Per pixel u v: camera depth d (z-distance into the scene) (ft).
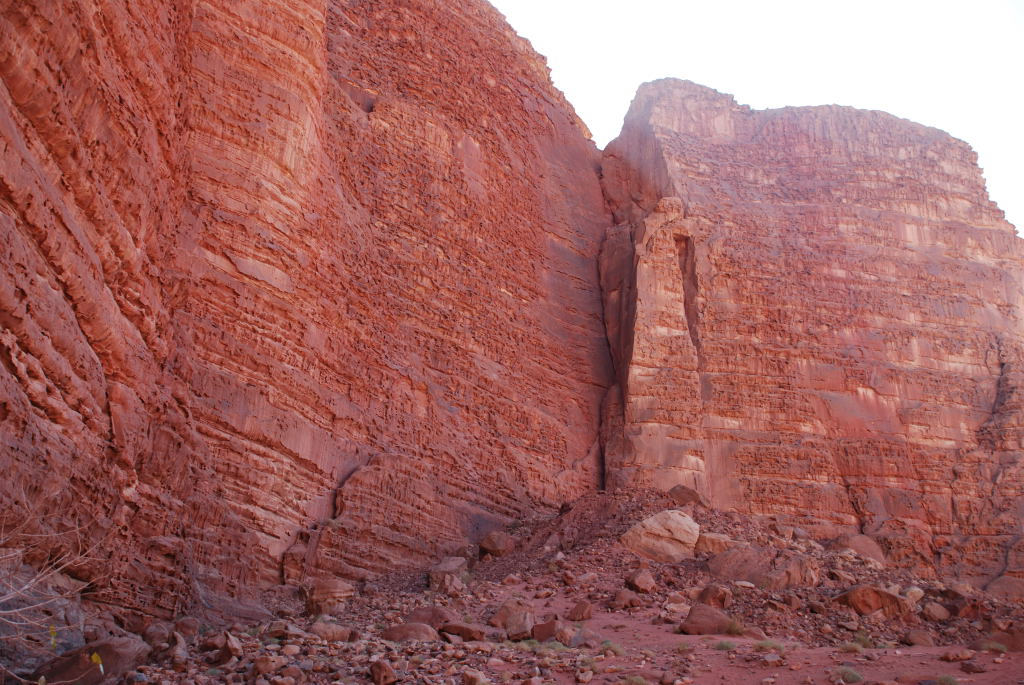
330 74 100.07
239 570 56.80
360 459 75.82
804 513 103.19
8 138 34.53
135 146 49.52
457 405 92.02
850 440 108.99
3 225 34.04
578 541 74.90
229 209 69.31
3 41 34.58
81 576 39.83
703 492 102.83
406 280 92.99
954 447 111.55
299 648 39.99
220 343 64.34
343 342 78.69
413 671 37.27
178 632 39.81
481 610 56.85
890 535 97.71
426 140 103.96
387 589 64.54
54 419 38.32
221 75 72.84
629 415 106.73
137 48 49.90
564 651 43.42
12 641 32.55
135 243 49.96
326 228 80.53
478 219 106.73
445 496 82.64
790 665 38.91
